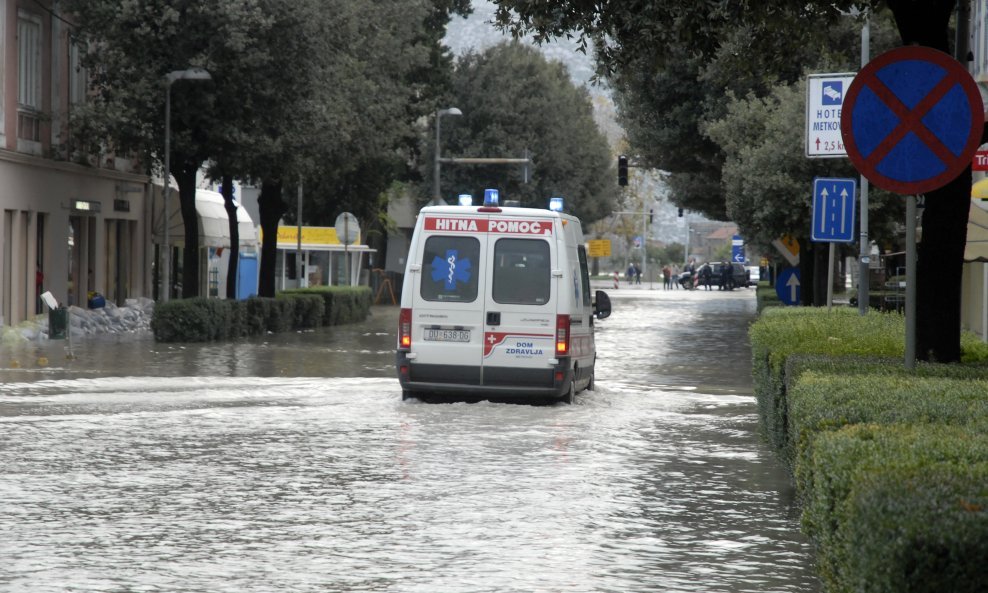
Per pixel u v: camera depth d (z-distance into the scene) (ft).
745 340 281.95
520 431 114.32
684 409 138.82
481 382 134.72
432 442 106.22
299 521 72.64
